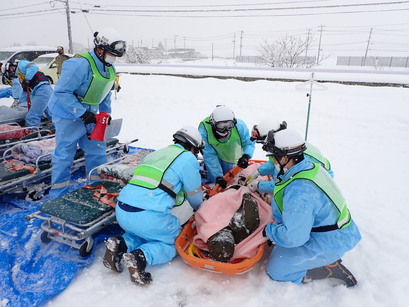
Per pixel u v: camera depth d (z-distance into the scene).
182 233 3.03
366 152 6.21
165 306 2.53
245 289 2.71
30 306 2.45
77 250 3.11
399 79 11.98
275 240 2.58
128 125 8.12
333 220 2.45
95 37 3.51
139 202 2.74
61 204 3.10
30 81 5.58
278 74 14.11
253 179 3.71
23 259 2.98
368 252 3.21
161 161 2.89
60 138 3.75
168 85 12.80
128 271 2.88
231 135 4.21
